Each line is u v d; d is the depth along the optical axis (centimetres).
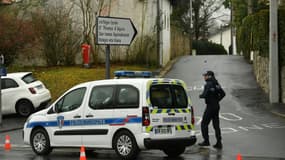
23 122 2459
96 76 3359
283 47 2647
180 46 5625
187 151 1572
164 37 4319
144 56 3934
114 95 1419
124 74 1568
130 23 1786
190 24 7425
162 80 1412
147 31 3991
